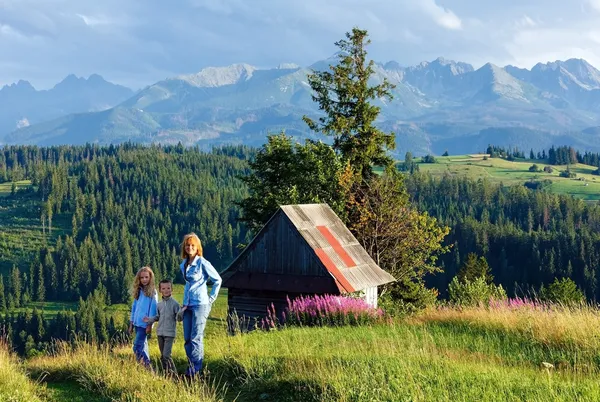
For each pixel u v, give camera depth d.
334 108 45.81
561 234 179.75
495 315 15.62
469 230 189.62
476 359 11.66
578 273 159.50
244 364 11.03
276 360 11.20
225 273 26.61
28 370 11.80
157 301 11.80
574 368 10.32
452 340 13.61
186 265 11.24
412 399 8.34
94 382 10.39
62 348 13.26
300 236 25.36
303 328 16.59
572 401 8.00
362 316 17.89
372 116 44.94
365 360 10.47
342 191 41.62
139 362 11.38
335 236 27.47
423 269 43.91
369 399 8.45
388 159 45.75
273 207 42.53
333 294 24.34
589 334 12.56
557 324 13.44
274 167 44.94
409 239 42.03
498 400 8.16
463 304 20.59
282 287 25.17
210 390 9.97
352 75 45.62
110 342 14.22
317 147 44.12
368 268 27.31
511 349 12.66
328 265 24.91
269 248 26.03
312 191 42.88
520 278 165.25
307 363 10.73
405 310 31.28
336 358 10.84
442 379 9.16
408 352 11.38
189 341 11.03
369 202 41.94
